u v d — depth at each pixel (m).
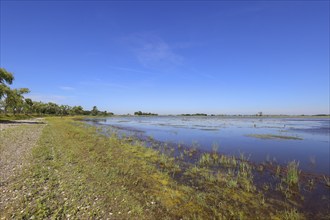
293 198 8.36
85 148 16.03
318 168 12.99
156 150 17.61
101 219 5.80
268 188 9.39
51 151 14.22
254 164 13.76
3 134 21.19
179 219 6.26
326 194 8.83
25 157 12.05
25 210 5.93
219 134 31.70
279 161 14.70
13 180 8.26
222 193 8.52
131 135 28.83
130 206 6.68
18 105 48.06
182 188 8.76
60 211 6.02
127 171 10.49
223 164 13.58
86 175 9.34
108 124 56.28
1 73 39.97
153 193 7.97
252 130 38.91
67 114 124.88
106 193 7.50
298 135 30.20
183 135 30.22
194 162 14.04
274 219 6.62
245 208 7.28
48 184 8.01
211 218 6.46
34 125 35.62
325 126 51.28
